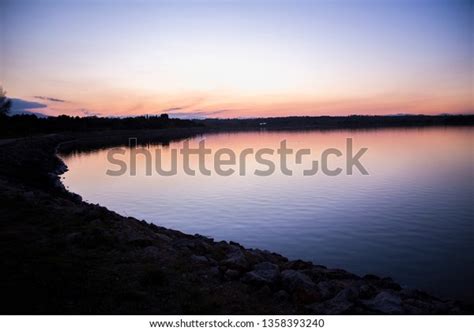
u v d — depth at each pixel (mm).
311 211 20359
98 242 9203
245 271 8383
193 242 10883
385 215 19094
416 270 12055
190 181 32094
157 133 153500
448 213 19188
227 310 6535
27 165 35500
